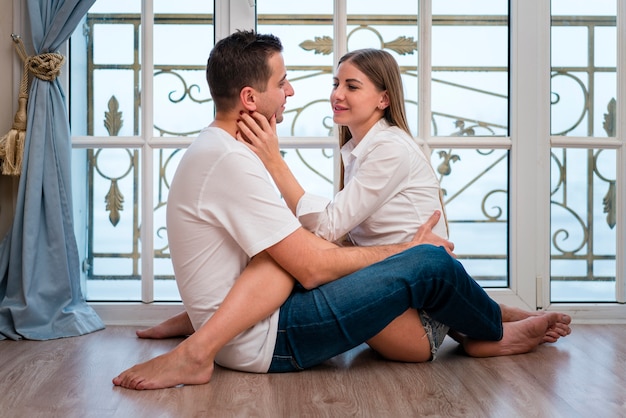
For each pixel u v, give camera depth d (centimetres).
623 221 293
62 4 266
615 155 296
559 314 244
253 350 202
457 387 193
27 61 265
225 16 281
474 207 291
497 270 293
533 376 205
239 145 199
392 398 183
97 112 287
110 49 287
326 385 195
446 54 289
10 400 181
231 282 204
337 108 235
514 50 286
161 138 283
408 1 285
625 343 250
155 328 254
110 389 190
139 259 290
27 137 260
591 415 171
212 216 197
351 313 198
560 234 296
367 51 235
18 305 256
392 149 220
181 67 286
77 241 287
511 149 287
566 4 293
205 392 187
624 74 292
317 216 217
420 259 203
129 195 289
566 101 294
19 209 260
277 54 209
